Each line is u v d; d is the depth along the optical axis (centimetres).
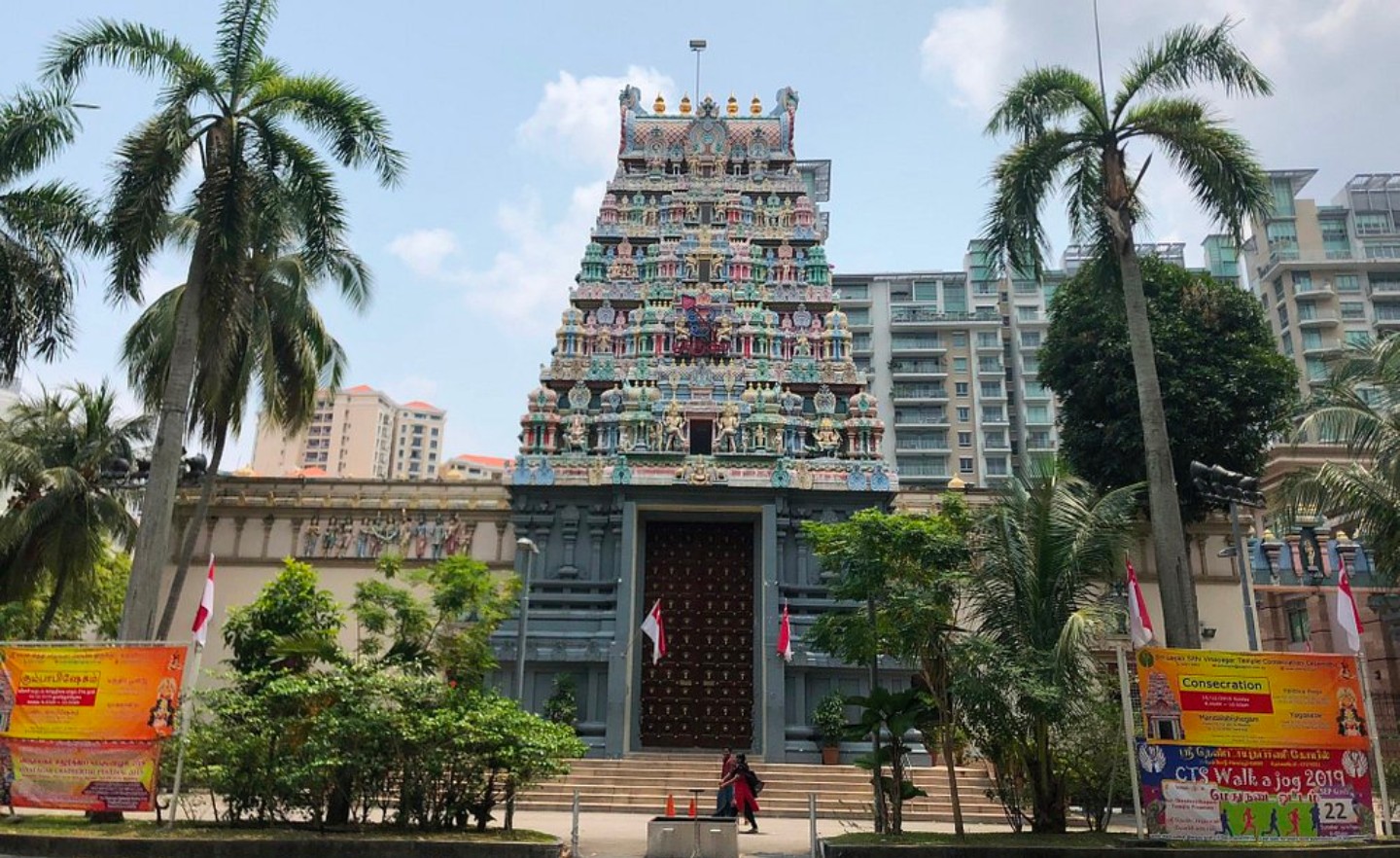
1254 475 3284
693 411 3522
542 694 3044
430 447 13612
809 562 3203
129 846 1523
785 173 4303
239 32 2228
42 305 2228
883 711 1892
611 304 3888
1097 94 2383
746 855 1798
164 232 2256
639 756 2931
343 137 2253
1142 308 2286
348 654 1852
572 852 1706
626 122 4431
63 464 3019
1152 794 1609
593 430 3531
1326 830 1609
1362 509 2339
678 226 4100
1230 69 2255
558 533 3262
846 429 3538
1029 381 10150
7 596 2894
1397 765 2302
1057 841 1648
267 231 2364
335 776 1662
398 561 2008
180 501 3419
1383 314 9156
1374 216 9506
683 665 3228
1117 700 1897
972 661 1753
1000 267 2425
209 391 2195
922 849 1594
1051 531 1895
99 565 3525
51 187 2241
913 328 10219
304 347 2972
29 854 1536
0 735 1680
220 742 1644
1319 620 3756
